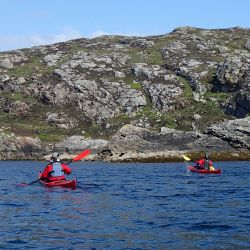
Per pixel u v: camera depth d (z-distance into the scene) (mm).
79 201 23828
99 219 18422
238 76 100125
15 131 93062
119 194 26922
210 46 126188
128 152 77188
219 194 26828
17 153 84500
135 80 110500
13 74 115688
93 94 105688
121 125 96688
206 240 14617
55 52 130375
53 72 113375
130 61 120688
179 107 100188
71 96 105688
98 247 13844
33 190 29031
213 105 97688
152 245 14047
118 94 106125
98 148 84250
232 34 138375
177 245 14016
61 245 14117
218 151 74688
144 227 16734
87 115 102125
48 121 100125
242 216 18875
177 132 79938
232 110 92938
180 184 33688
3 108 106562
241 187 31094
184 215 19234
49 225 17219
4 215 19562
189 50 124938
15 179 40750
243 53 121250
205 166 46969
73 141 85938
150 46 131125
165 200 24156
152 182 35562
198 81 105688
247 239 14695
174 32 143000
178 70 111500
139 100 103125
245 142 75250
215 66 111812
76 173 47594
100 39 145000
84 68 114625
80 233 15789
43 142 87500
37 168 60031
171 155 73688
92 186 31672
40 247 13875
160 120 96125
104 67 115250
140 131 80438
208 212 20016
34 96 108375
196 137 77875
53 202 23453
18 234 15688
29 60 126188
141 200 24219
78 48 133125
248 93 90812
